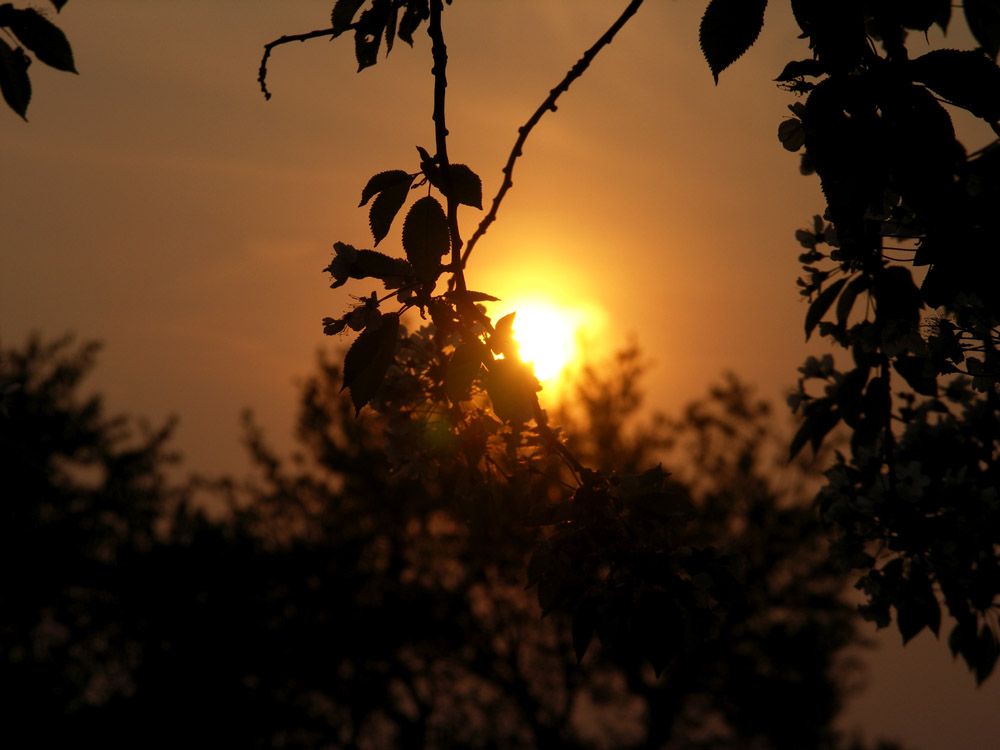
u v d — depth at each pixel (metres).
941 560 3.55
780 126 3.05
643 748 21.91
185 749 18.91
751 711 21.34
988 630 3.48
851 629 21.16
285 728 20.50
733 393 22.81
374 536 22.25
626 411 22.61
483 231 3.27
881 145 2.21
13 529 16.22
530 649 22.44
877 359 3.52
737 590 2.75
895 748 17.56
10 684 17.77
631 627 2.70
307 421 23.70
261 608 20.61
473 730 22.61
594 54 3.24
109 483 21.38
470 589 22.41
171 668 19.47
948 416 4.07
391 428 3.26
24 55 3.32
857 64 2.21
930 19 2.19
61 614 19.22
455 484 3.24
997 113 2.16
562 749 21.94
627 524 2.81
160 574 19.86
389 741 22.05
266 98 3.52
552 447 3.00
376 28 3.57
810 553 21.39
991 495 3.59
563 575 2.81
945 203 2.22
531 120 3.30
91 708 18.56
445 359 3.29
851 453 3.94
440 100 3.20
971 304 3.35
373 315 2.71
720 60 2.32
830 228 3.56
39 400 21.31
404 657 22.84
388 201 2.80
